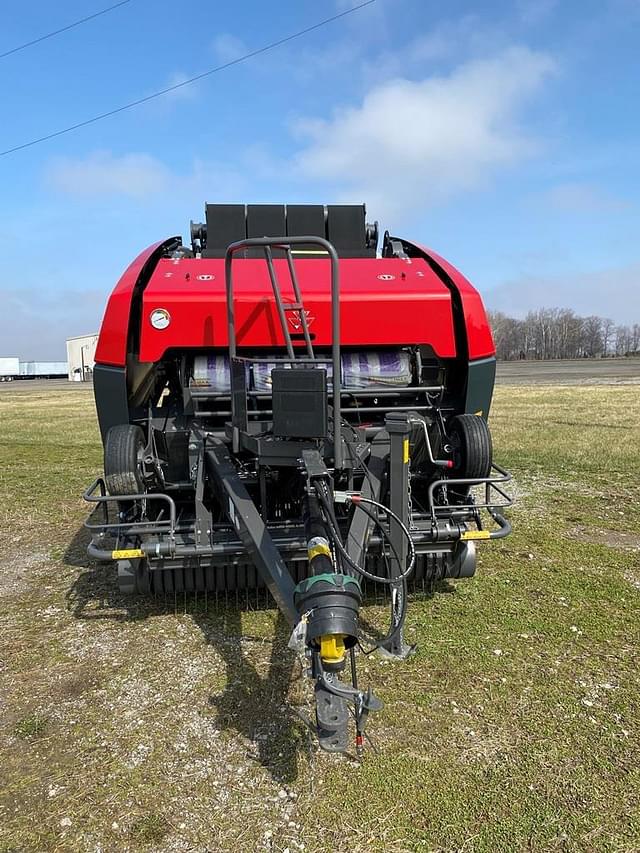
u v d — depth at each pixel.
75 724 2.80
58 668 3.29
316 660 2.20
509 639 3.49
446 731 2.69
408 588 4.19
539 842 2.10
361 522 2.98
